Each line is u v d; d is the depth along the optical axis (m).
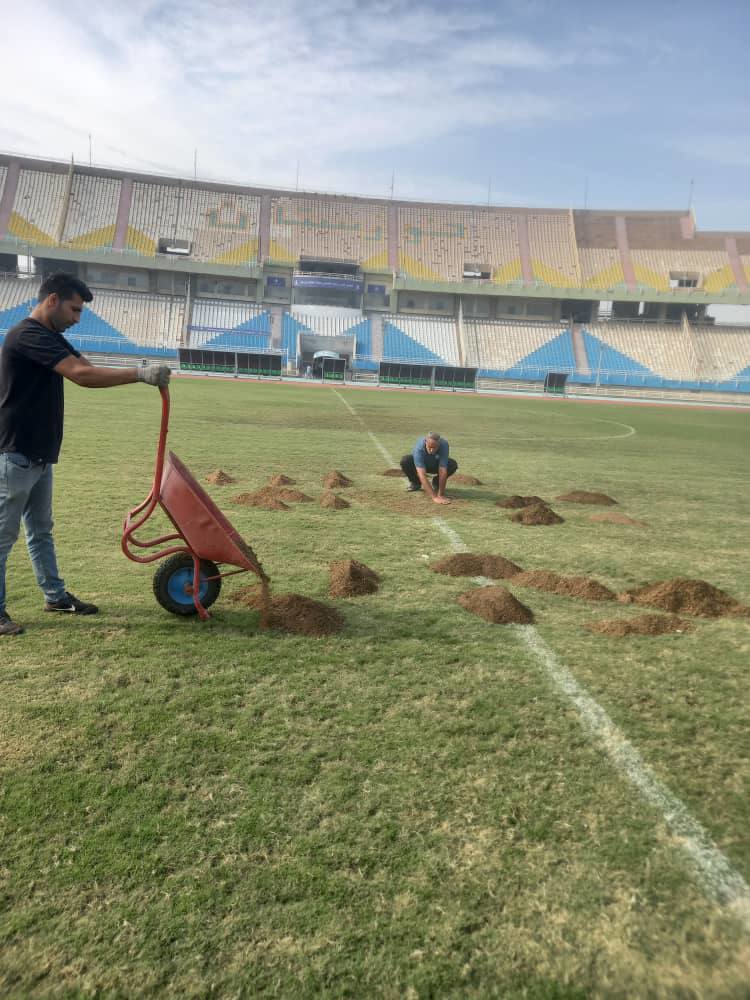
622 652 3.97
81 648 3.68
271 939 1.90
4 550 3.71
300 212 61.62
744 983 1.82
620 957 1.88
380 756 2.79
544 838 2.34
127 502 7.09
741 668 3.81
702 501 9.30
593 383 54.19
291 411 20.20
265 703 3.17
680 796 2.61
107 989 1.74
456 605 4.64
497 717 3.15
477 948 1.89
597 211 64.25
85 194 57.19
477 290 57.34
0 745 2.73
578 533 7.00
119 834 2.27
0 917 1.93
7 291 52.03
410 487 8.77
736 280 59.06
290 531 6.43
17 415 3.54
